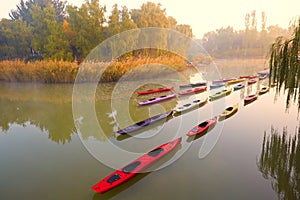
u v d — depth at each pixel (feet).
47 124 35.09
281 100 46.68
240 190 18.20
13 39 90.74
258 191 18.04
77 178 20.27
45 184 19.47
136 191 18.20
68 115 39.06
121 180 18.15
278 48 29.25
